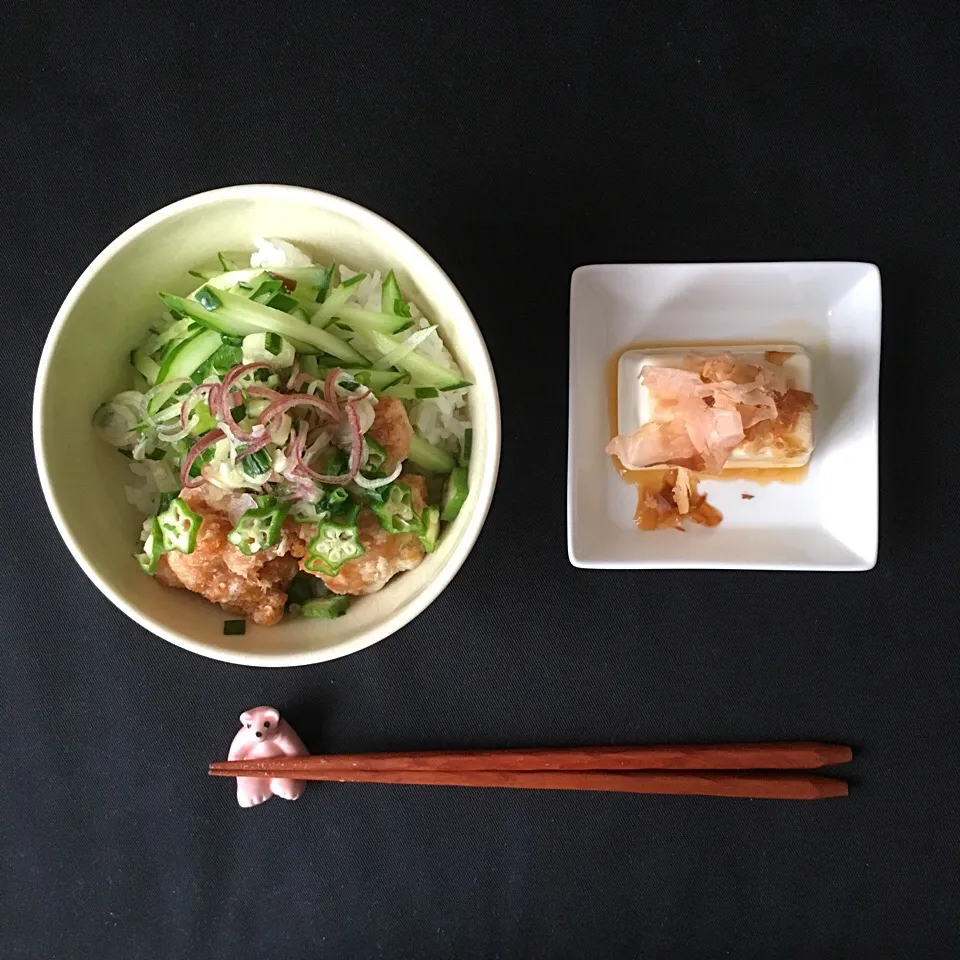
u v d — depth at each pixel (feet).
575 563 1.35
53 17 1.38
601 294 1.37
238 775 1.36
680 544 1.38
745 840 1.42
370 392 1.18
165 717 1.42
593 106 1.38
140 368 1.25
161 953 1.42
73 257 1.39
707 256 1.38
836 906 1.42
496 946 1.42
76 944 1.44
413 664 1.41
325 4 1.38
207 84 1.38
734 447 1.31
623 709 1.41
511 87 1.38
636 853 1.42
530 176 1.38
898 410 1.40
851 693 1.41
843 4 1.37
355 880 1.43
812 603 1.41
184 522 1.18
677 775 1.40
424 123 1.38
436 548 1.24
